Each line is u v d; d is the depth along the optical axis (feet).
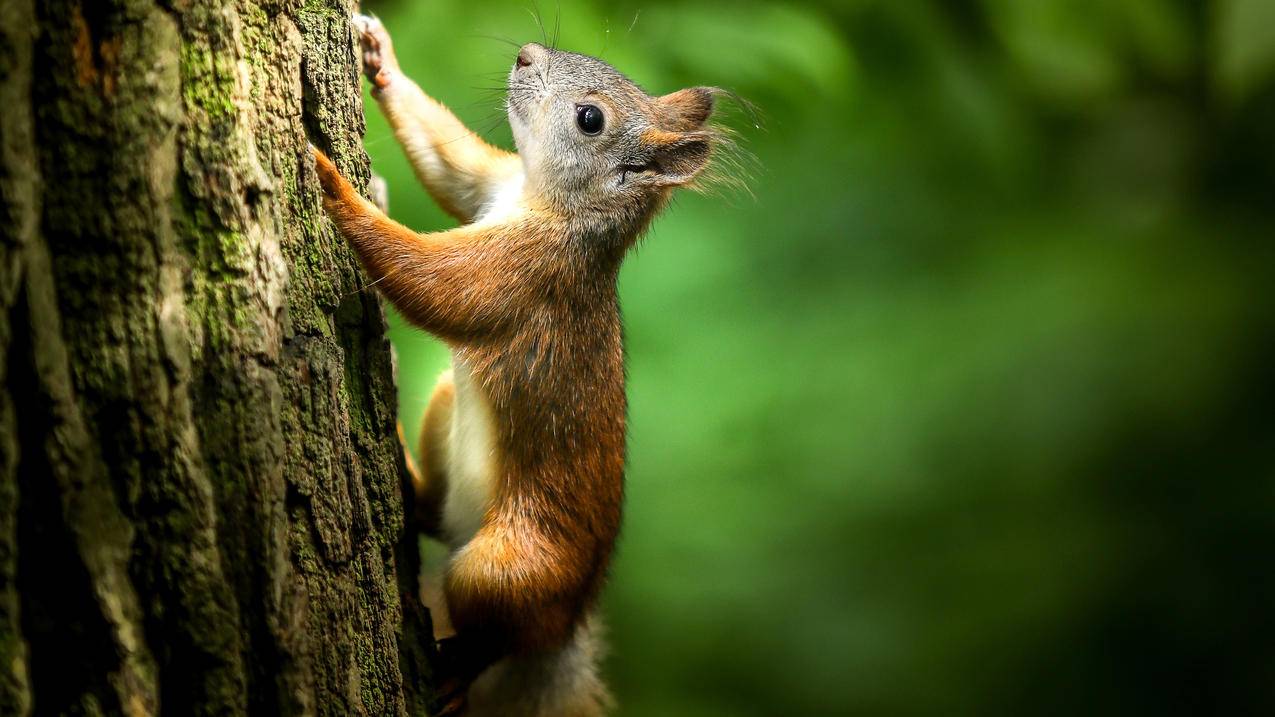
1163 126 50.70
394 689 20.59
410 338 32.91
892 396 43.06
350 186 22.26
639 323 40.73
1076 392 42.27
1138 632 39.27
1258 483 40.60
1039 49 37.45
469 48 32.58
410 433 32.58
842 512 41.68
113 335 16.61
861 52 37.50
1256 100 46.32
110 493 16.57
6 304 15.70
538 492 27.25
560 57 30.94
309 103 21.04
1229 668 38.40
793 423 42.04
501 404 27.22
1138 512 41.27
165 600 16.85
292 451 18.62
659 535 39.91
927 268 46.03
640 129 30.66
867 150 45.09
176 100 17.28
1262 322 42.78
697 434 40.47
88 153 16.52
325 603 18.98
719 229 42.70
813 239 45.93
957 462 42.19
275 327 18.20
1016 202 48.93
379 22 29.45
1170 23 37.76
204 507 17.13
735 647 39.60
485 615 26.50
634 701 38.81
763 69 34.76
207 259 17.60
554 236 28.73
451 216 30.78
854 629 39.58
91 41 16.61
